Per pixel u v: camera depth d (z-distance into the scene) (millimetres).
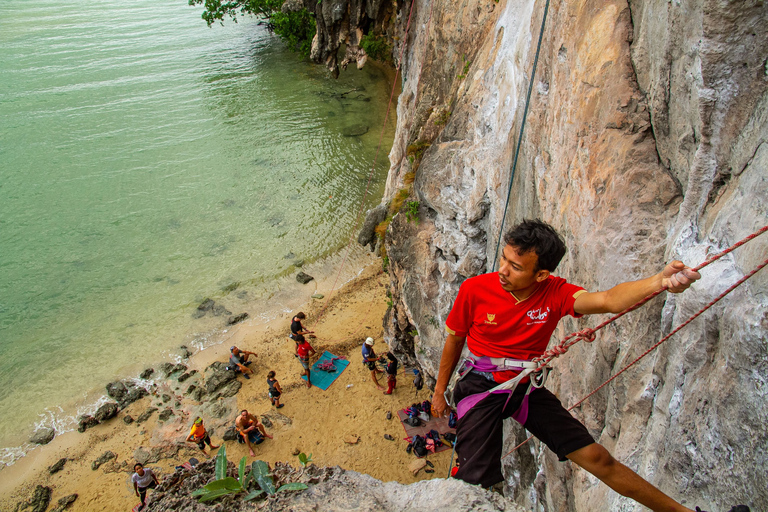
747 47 4012
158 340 22203
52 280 25609
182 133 38812
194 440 16688
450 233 14562
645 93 6242
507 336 3457
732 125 4262
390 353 17844
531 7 11016
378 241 20875
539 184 9039
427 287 15570
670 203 5770
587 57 7023
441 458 16000
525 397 3445
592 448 3219
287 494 3574
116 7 66875
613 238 6125
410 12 23047
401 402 17922
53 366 21203
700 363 4027
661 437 4535
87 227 29266
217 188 32375
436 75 17641
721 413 3631
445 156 14203
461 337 3721
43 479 16953
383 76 46938
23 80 47094
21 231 29016
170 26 60469
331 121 40125
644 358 5297
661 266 5656
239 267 26141
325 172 33719
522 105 10391
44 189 32562
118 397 19625
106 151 36656
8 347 22109
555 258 3090
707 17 4059
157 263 26531
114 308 23938
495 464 3443
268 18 58781
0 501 16438
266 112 41750
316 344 21047
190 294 24594
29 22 61156
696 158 4613
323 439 17016
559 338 7977
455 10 16250
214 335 22312
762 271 3342
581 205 6969
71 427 18719
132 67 50156
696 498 3846
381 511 3402
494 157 12266
